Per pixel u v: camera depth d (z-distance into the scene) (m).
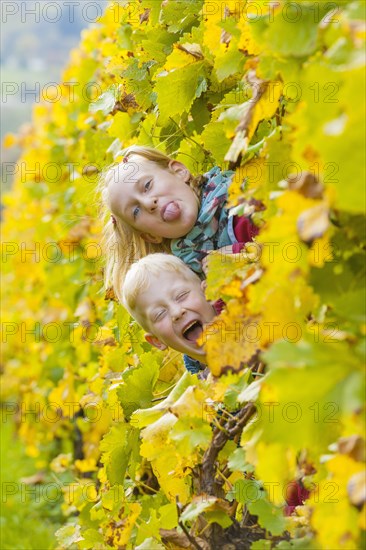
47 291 8.57
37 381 8.62
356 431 1.70
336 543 1.84
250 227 3.26
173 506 2.91
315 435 1.90
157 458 2.87
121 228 3.68
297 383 1.55
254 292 1.99
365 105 1.58
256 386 2.37
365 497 1.67
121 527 3.27
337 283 1.92
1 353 11.61
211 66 3.48
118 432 3.54
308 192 1.74
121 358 4.41
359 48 1.70
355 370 1.57
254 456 2.21
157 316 3.13
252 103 2.46
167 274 3.14
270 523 2.46
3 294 11.29
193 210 3.42
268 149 2.40
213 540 2.79
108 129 4.36
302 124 1.70
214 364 2.44
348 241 1.92
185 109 3.51
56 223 7.96
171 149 4.15
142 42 4.03
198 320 3.11
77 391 6.85
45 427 8.88
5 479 8.84
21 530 7.20
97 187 4.34
